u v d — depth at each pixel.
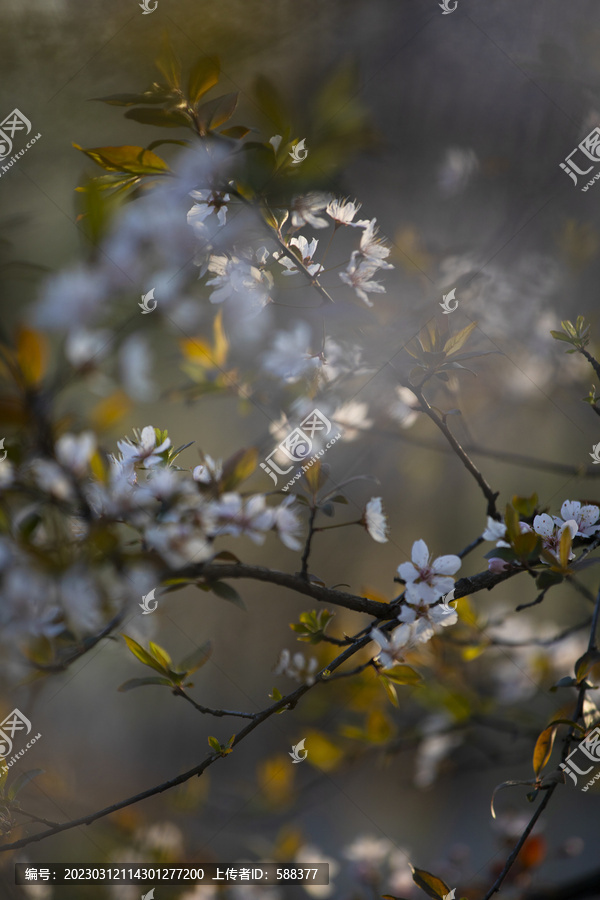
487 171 1.67
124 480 1.30
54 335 1.33
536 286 1.60
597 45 1.62
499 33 1.67
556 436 2.02
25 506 1.29
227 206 1.35
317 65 1.57
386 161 1.59
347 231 1.44
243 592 2.16
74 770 1.74
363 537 2.27
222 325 1.40
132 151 1.33
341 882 1.87
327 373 1.41
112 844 1.51
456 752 1.78
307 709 1.60
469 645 1.53
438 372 1.37
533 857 1.52
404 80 1.66
